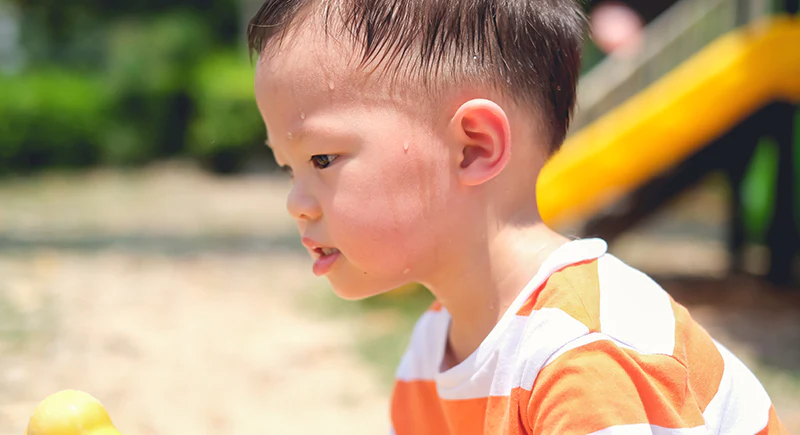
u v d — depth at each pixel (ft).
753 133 21.65
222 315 18.84
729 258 26.58
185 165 57.52
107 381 12.96
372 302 20.31
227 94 55.26
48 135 53.62
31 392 11.48
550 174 19.21
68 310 17.39
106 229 32.17
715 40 21.11
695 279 25.00
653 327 4.55
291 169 5.00
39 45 68.44
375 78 4.60
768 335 18.42
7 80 55.11
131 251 27.07
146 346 15.40
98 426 4.26
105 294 19.84
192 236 31.30
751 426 4.83
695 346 4.78
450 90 4.69
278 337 17.10
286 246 29.55
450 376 5.03
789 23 20.24
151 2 62.80
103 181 50.31
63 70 66.95
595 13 27.94
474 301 5.03
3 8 68.03
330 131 4.62
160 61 57.36
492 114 4.69
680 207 40.34
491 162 4.75
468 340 5.21
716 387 4.77
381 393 14.02
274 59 4.76
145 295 20.25
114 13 63.93
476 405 4.91
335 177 4.69
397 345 16.63
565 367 4.23
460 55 4.70
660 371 4.33
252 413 12.73
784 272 24.40
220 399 13.15
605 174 19.35
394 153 4.63
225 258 26.61
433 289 5.15
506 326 4.71
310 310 19.66
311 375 14.79
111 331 15.98
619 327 4.45
